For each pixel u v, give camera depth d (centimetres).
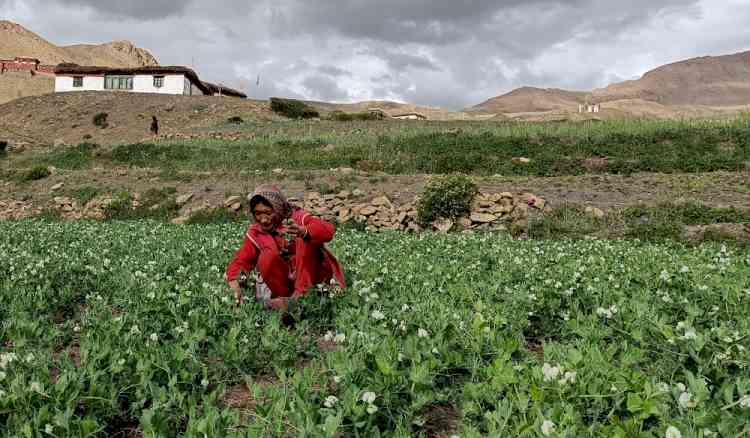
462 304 543
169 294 552
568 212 1588
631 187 1822
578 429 267
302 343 470
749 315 491
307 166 2608
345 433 300
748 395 289
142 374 347
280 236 559
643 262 812
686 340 380
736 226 1366
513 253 938
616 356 409
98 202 2162
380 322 459
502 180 1983
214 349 433
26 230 1327
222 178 2316
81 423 286
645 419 292
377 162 2517
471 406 320
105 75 6412
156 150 3197
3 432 293
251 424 315
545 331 509
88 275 712
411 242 1131
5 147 4059
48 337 460
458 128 3572
